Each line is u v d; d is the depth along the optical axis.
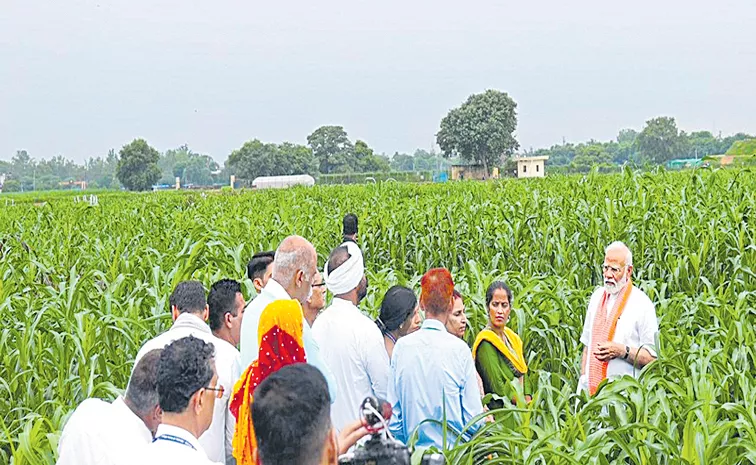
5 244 16.14
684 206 15.45
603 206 15.46
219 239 14.17
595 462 5.66
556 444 5.77
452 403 5.80
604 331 7.71
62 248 15.88
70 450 4.34
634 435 6.04
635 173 20.36
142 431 4.46
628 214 15.03
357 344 5.91
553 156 169.12
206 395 4.12
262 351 4.70
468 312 9.83
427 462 4.79
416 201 23.55
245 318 5.58
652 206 15.62
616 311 7.68
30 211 28.72
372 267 16.47
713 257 13.01
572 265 13.86
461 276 11.27
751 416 5.89
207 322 6.27
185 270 10.55
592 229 14.23
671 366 7.31
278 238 15.80
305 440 3.06
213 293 6.26
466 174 113.44
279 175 130.38
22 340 8.45
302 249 5.73
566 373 9.23
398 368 5.91
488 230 15.79
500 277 10.80
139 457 3.98
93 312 8.80
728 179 20.11
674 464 5.72
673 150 129.75
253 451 4.77
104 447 4.29
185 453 3.96
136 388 4.46
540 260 14.41
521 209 17.53
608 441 5.93
